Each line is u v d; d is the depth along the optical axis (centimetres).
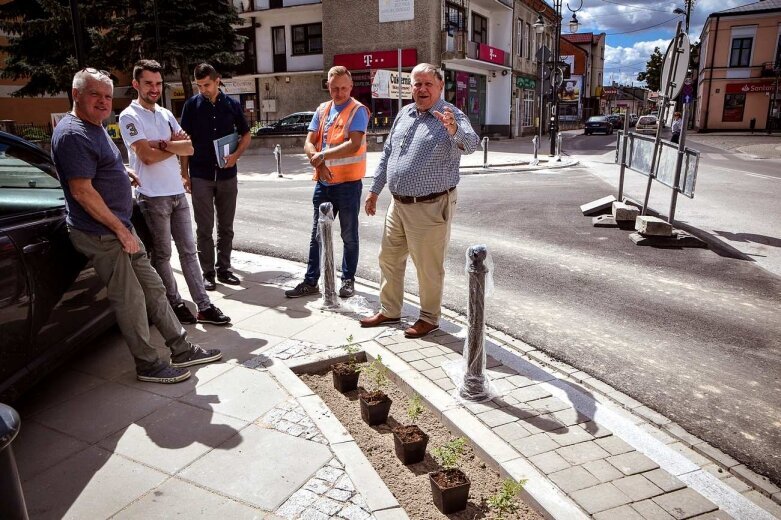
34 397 359
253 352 417
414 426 302
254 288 577
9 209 332
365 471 277
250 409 337
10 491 146
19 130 2222
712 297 559
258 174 1764
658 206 1080
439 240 424
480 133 3531
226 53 2372
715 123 4747
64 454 297
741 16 4453
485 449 291
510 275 634
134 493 265
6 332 301
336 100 513
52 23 2100
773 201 1141
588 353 426
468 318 338
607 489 261
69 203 350
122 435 313
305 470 279
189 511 252
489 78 3562
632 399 355
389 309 467
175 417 329
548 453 288
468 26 3178
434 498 259
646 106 9556
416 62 2775
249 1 3122
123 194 365
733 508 253
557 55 2377
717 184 1408
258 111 3331
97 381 379
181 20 2300
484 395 343
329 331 457
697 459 293
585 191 1294
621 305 536
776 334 466
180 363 392
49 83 2238
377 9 2805
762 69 4484
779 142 3269
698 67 5700
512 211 1034
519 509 257
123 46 2322
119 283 361
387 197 1221
